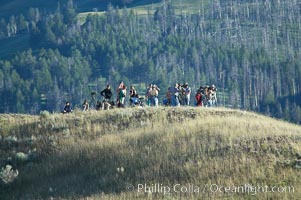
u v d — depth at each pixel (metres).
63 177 92.69
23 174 96.38
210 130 96.38
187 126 100.38
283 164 81.62
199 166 83.62
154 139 96.56
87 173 91.12
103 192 82.31
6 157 102.88
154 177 83.81
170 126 102.81
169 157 88.81
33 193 90.06
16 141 107.25
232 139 91.56
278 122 108.06
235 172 80.75
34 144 105.50
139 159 89.94
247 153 85.94
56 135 107.31
